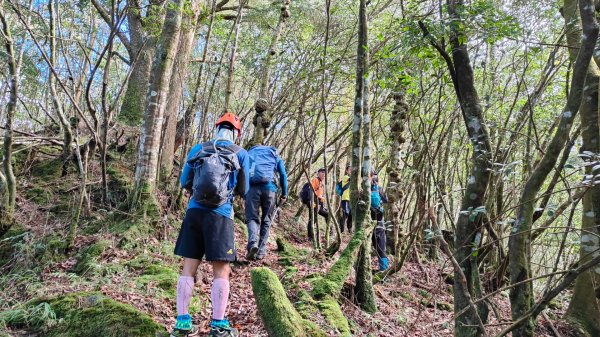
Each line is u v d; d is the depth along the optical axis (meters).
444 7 4.08
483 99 6.81
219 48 11.69
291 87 9.49
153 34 6.78
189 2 6.66
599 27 2.98
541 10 6.05
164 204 6.86
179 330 3.36
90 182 7.05
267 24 10.62
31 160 7.50
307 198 8.97
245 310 4.41
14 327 3.83
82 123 8.38
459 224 3.56
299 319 3.69
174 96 8.55
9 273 5.19
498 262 6.07
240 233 7.30
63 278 4.95
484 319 3.44
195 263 3.53
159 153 7.46
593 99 4.34
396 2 9.91
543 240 7.45
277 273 5.70
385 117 10.91
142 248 5.68
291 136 11.88
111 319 3.62
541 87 6.02
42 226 6.04
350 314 4.75
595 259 2.46
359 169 5.44
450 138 7.45
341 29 9.86
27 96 11.37
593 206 4.07
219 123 3.94
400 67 4.87
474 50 6.89
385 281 6.16
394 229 6.47
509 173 3.58
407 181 7.19
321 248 7.44
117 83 13.49
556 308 6.03
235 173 3.66
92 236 5.76
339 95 9.80
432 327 4.98
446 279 6.87
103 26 15.24
